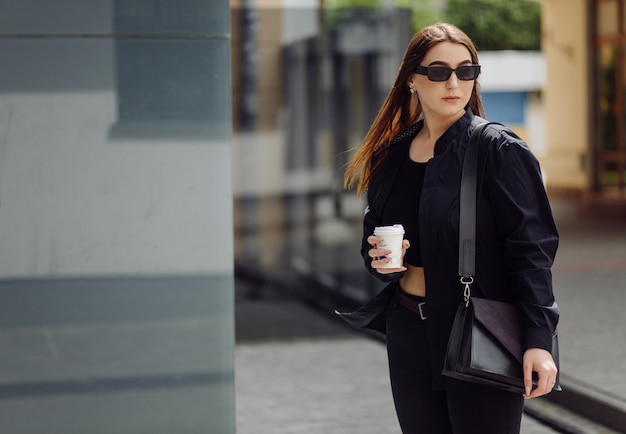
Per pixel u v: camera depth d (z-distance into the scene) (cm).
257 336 1084
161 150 468
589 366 810
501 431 365
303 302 1335
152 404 475
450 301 364
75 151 464
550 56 2542
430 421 383
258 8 1563
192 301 473
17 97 461
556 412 734
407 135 392
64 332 469
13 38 459
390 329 387
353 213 1284
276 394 816
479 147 366
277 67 1567
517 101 4175
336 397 803
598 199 2242
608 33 2286
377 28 1162
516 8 4328
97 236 467
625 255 1515
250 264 1546
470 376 351
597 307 1084
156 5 465
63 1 461
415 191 378
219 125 470
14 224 464
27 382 470
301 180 1440
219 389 478
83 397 473
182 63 468
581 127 2423
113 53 464
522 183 357
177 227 471
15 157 462
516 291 356
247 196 1555
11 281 466
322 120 1351
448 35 373
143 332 473
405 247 368
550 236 359
